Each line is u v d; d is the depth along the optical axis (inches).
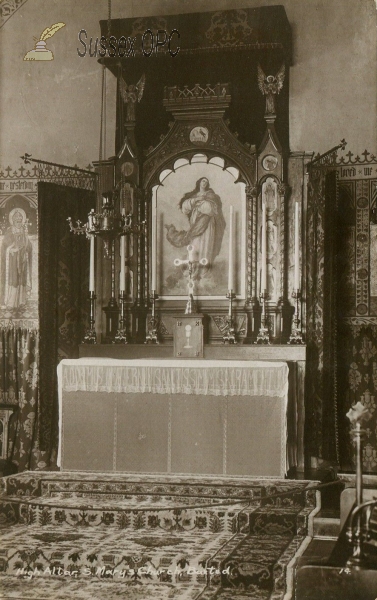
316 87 436.8
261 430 369.7
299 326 410.0
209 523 321.4
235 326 432.1
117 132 460.8
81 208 455.2
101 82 465.7
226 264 436.1
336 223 419.2
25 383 464.4
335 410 404.8
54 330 443.5
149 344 423.2
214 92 433.7
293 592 239.3
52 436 441.7
